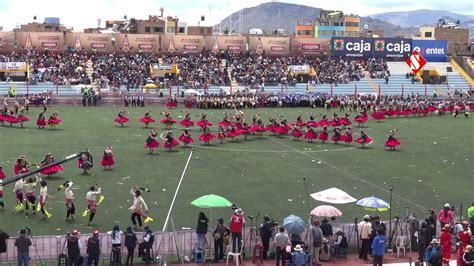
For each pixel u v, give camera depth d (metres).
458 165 48.12
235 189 38.31
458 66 113.25
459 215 33.28
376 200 27.33
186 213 32.69
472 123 76.12
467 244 25.28
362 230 27.11
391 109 81.81
